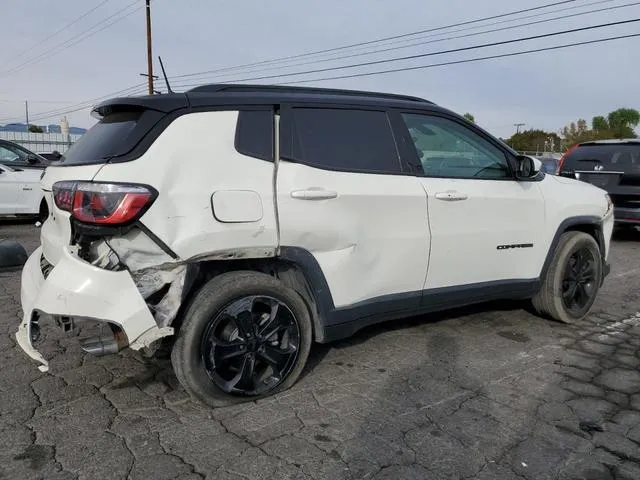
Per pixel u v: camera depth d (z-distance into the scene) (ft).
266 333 10.55
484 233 13.19
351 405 10.55
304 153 10.85
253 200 10.03
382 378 11.80
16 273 20.52
